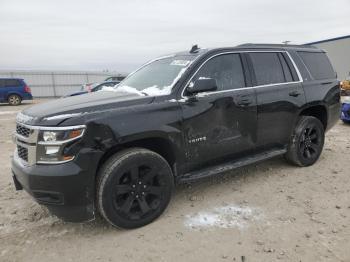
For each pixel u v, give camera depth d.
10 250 3.29
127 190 3.49
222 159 4.32
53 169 3.13
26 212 4.09
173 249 3.22
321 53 5.81
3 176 5.49
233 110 4.25
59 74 37.81
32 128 3.23
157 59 4.99
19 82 22.61
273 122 4.76
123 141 3.39
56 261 3.10
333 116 5.75
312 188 4.57
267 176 5.05
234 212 3.92
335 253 3.07
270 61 4.88
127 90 4.28
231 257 3.06
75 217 3.33
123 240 3.40
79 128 3.16
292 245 3.21
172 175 3.82
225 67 4.34
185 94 3.89
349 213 3.83
